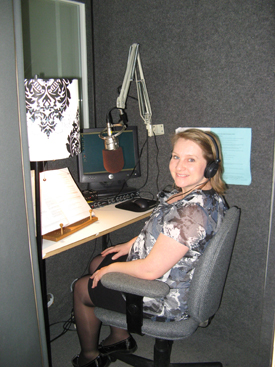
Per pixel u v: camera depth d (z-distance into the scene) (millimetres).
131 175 1706
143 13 1572
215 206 966
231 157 1410
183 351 1448
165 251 904
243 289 1463
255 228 1395
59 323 1680
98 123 1872
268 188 1337
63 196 1293
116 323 1022
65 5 1598
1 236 818
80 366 1248
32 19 1494
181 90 1519
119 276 961
